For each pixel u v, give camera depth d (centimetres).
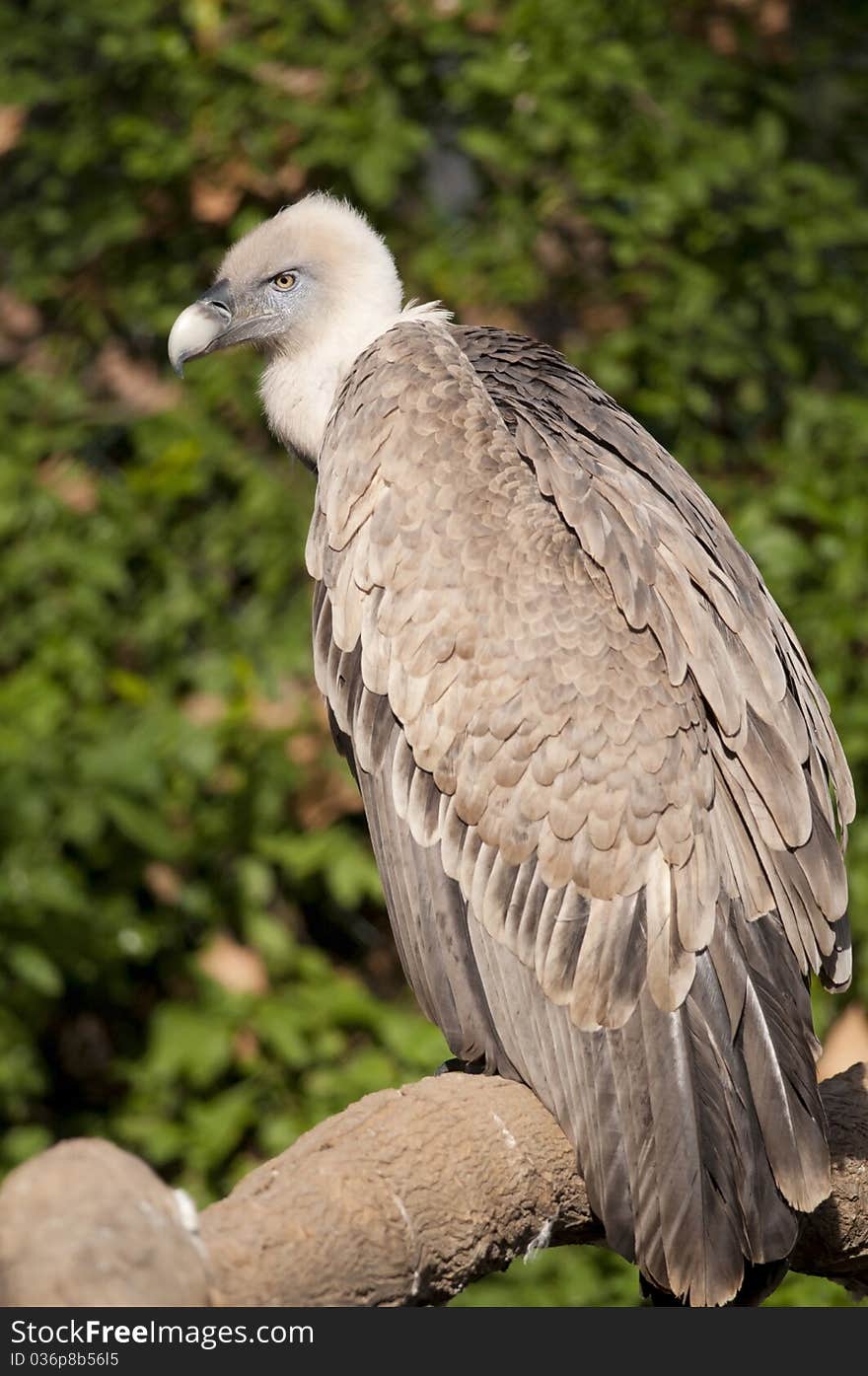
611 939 555
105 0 1138
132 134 1128
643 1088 541
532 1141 539
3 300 1184
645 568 599
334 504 641
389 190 1104
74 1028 1089
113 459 1183
